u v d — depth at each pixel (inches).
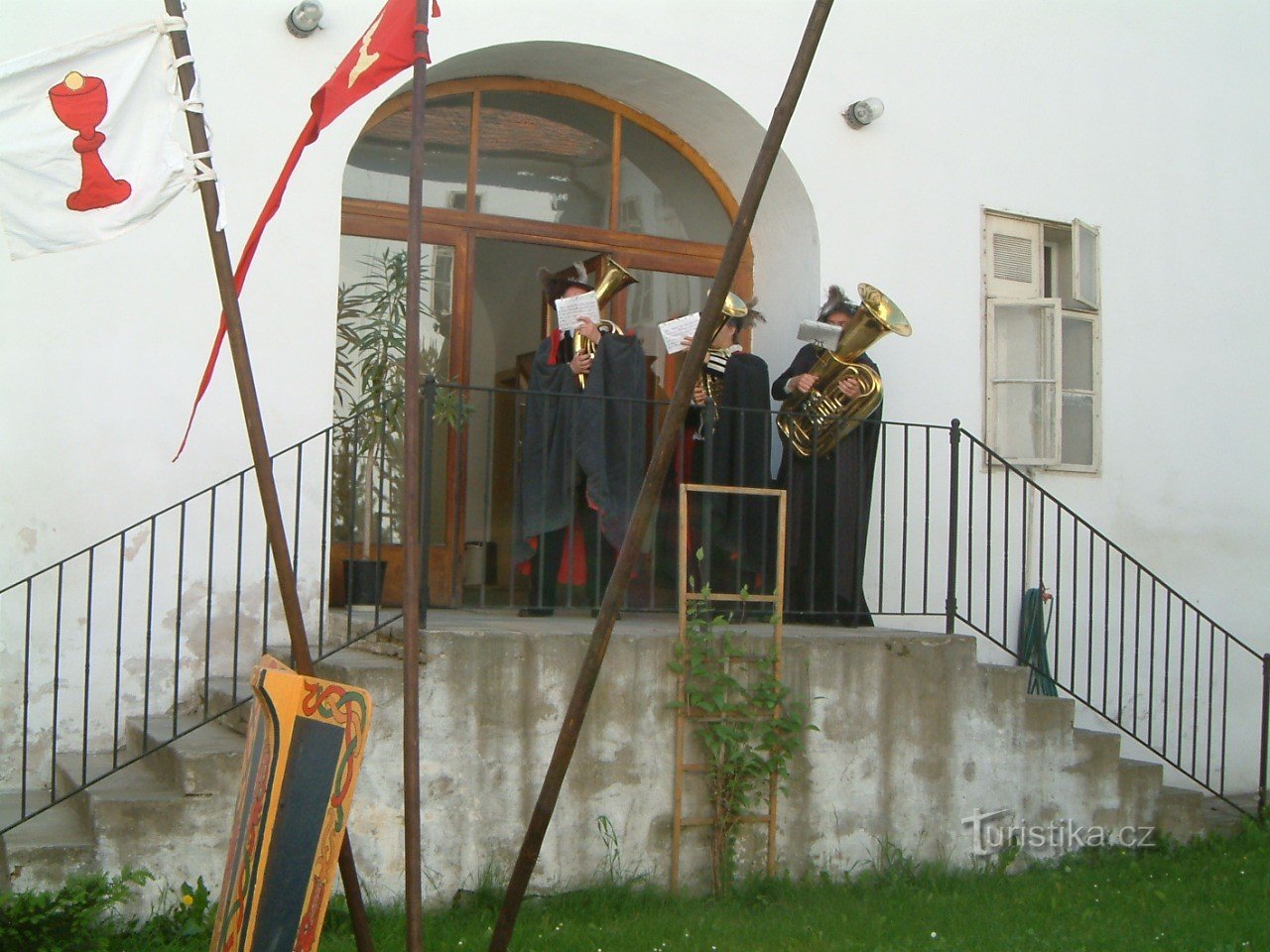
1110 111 325.1
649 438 295.7
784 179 290.7
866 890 223.5
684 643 218.4
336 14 250.8
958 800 238.4
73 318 229.8
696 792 220.2
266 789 137.9
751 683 223.8
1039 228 315.9
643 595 265.6
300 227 246.4
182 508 213.0
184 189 145.3
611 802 214.1
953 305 303.1
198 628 236.4
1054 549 312.5
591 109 295.9
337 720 139.9
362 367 270.1
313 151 247.8
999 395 308.3
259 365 242.1
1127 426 323.9
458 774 204.4
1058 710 248.2
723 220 308.5
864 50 296.7
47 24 230.4
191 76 145.1
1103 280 322.0
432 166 280.7
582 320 240.5
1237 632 335.0
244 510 240.4
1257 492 340.5
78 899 175.0
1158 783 256.4
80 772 212.1
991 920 206.4
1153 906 217.0
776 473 284.7
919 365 298.2
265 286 243.1
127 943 179.6
